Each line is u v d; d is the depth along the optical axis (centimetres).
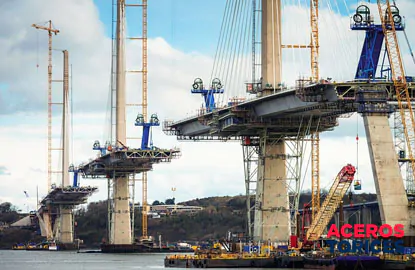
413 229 17050
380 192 17162
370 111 17375
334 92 18050
